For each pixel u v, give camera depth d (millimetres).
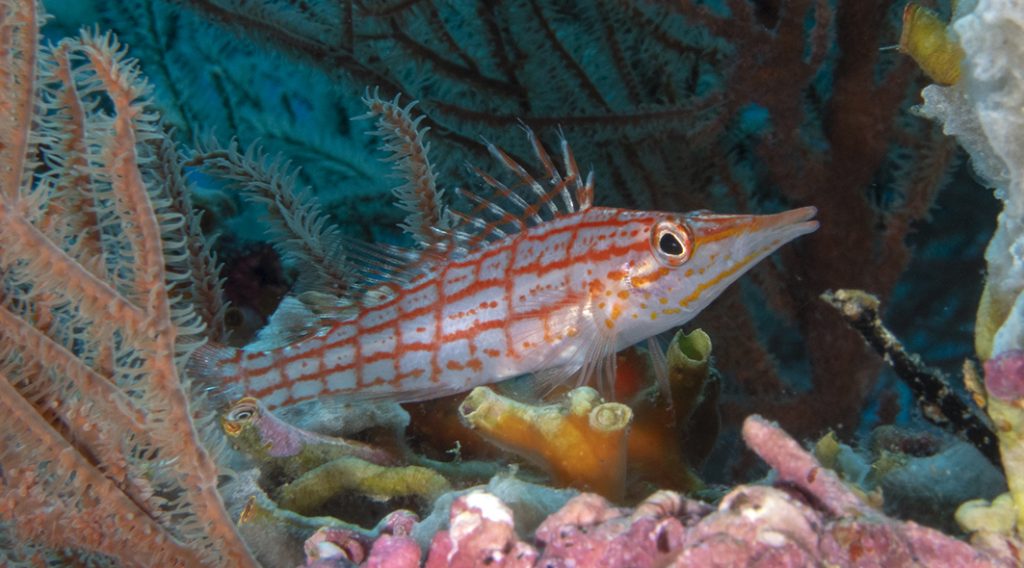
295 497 184
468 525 152
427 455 210
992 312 156
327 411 199
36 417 161
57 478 163
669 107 259
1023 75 151
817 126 264
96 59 152
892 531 146
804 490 153
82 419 163
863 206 262
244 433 186
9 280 164
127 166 155
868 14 245
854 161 258
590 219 196
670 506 152
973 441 165
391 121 217
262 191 224
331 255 225
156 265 158
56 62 174
